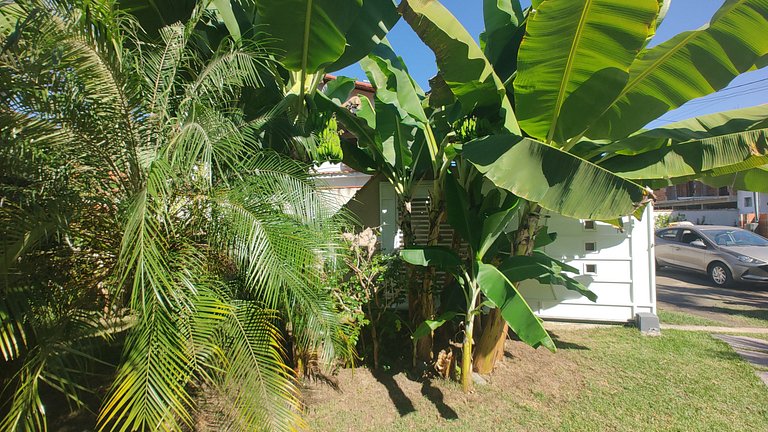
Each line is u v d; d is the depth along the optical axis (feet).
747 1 9.33
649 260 21.27
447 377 14.87
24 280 8.80
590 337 19.77
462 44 10.78
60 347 8.50
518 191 10.35
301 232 10.25
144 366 7.34
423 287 16.47
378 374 15.52
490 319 15.56
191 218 10.11
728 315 23.97
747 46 10.07
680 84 11.22
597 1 9.22
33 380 7.79
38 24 7.87
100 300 9.95
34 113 8.54
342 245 12.11
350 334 12.98
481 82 11.94
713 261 33.47
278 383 9.32
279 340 12.68
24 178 9.02
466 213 15.19
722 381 14.46
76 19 8.33
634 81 11.64
